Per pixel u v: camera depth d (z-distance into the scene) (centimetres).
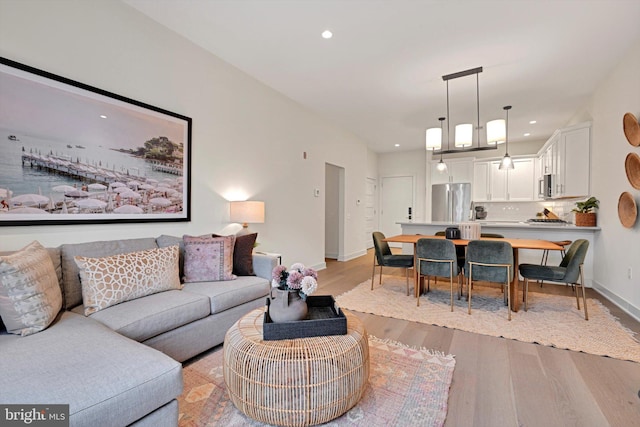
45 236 204
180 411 160
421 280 381
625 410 161
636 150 292
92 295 185
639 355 220
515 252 330
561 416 156
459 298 363
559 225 443
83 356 127
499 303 343
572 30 276
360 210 702
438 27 275
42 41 201
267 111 404
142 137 258
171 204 282
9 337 143
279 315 160
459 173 736
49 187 204
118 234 244
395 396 172
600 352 225
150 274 213
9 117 187
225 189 340
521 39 292
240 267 280
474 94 427
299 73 368
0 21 184
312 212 512
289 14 259
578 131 435
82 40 221
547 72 359
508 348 232
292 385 139
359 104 471
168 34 280
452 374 196
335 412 145
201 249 259
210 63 322
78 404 103
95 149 228
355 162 671
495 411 160
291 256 459
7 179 187
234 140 352
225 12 257
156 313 185
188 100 299
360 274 500
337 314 171
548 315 303
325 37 293
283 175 438
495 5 245
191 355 208
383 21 267
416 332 263
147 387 120
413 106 478
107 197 235
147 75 263
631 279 304
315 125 516
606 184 366
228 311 237
